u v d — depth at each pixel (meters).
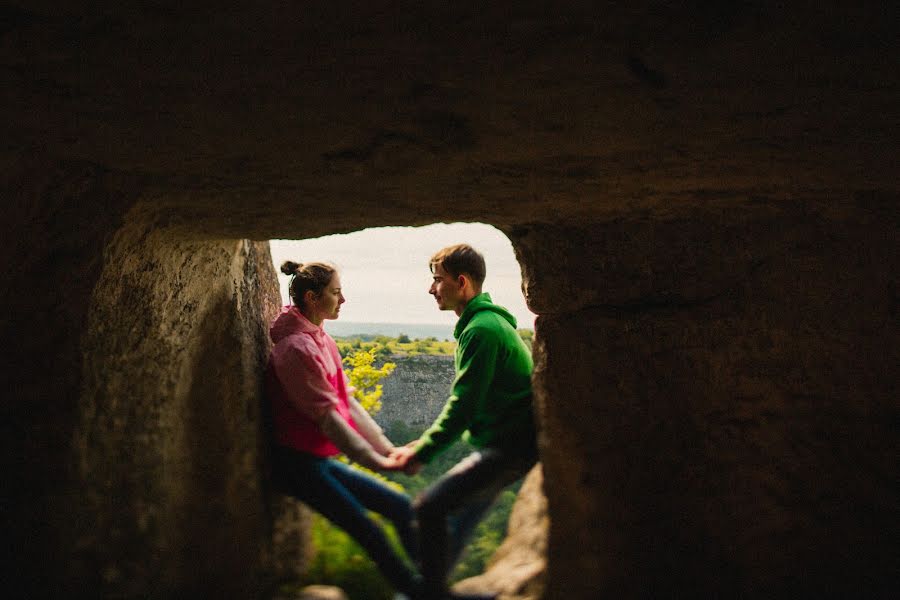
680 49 1.60
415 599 3.03
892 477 2.97
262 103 1.89
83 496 2.60
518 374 3.28
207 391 3.31
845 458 3.01
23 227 2.44
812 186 2.76
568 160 2.40
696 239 3.16
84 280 2.61
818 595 2.91
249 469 3.20
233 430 3.23
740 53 1.62
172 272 3.15
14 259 2.48
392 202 2.91
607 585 2.89
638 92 1.84
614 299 3.24
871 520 2.95
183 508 3.07
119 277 2.79
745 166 2.49
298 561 3.37
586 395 3.13
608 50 1.61
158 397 3.06
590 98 1.88
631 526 2.98
